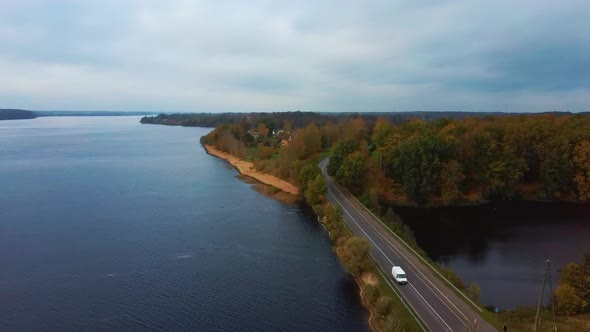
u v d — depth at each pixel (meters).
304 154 167.00
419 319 48.78
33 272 69.19
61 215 101.19
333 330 52.88
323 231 91.50
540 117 159.75
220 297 61.66
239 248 81.06
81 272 69.44
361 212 96.06
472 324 47.50
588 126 124.75
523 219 104.12
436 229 96.56
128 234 88.19
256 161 178.62
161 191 130.25
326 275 69.06
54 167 175.62
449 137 123.50
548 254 80.06
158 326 53.94
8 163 186.25
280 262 74.44
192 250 79.81
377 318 53.84
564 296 52.78
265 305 59.31
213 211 107.25
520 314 52.44
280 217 102.44
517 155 124.31
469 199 120.12
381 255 69.19
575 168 119.69
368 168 118.44
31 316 56.00
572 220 102.81
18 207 107.81
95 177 153.00
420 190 115.75
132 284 65.50
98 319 55.41
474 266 74.38
